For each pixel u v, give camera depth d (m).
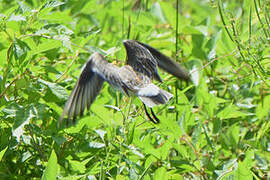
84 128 10.13
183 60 13.51
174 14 13.86
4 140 9.80
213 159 10.71
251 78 12.16
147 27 15.16
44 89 10.38
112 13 16.08
